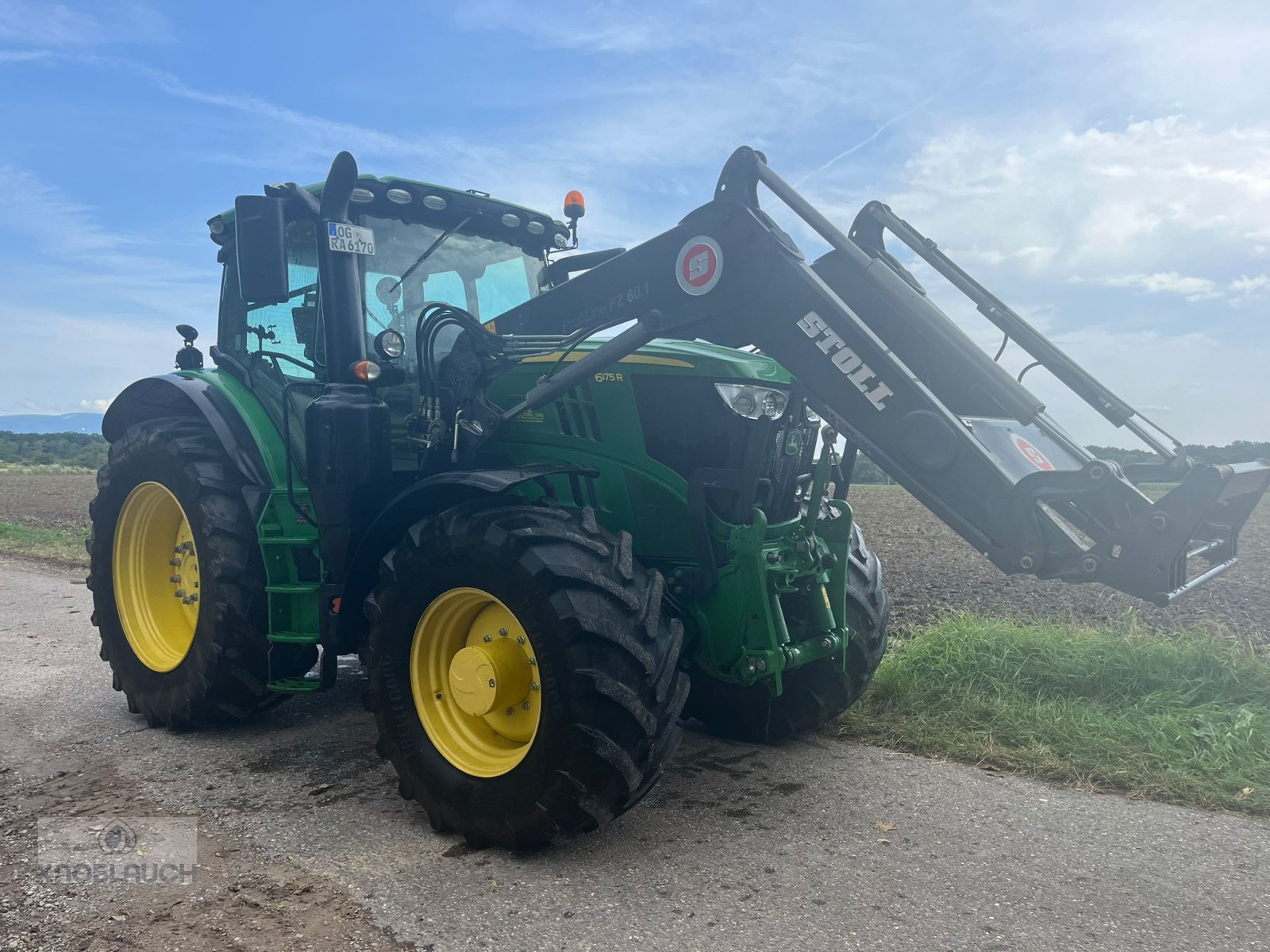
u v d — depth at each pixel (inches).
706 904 101.9
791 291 122.7
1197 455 126.4
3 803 134.1
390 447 148.7
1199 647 181.5
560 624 110.3
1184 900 101.8
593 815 110.3
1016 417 113.5
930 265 140.1
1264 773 137.0
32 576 366.0
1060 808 128.8
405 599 127.4
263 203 141.3
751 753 155.6
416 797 126.1
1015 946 92.3
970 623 206.1
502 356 143.7
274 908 101.5
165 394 192.7
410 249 166.9
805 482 145.4
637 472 136.0
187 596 179.5
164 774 146.6
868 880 107.3
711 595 131.3
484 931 96.2
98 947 93.4
